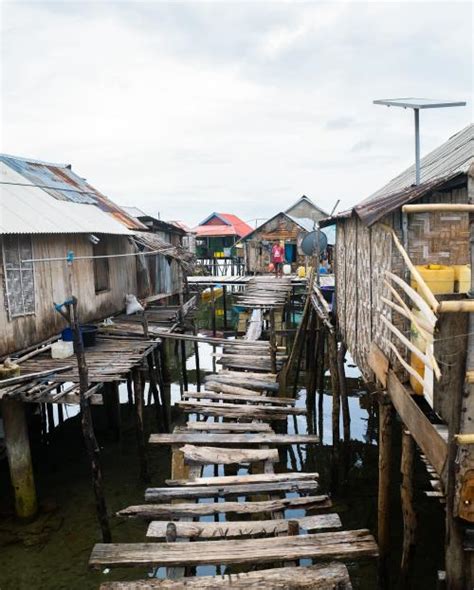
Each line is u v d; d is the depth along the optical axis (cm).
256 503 606
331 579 456
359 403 1504
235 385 1084
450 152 897
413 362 603
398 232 637
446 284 601
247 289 1980
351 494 990
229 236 4284
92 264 1345
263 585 454
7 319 982
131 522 893
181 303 1595
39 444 1199
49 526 878
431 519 863
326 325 1123
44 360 1020
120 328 1354
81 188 1672
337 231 1173
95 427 1316
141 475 1027
